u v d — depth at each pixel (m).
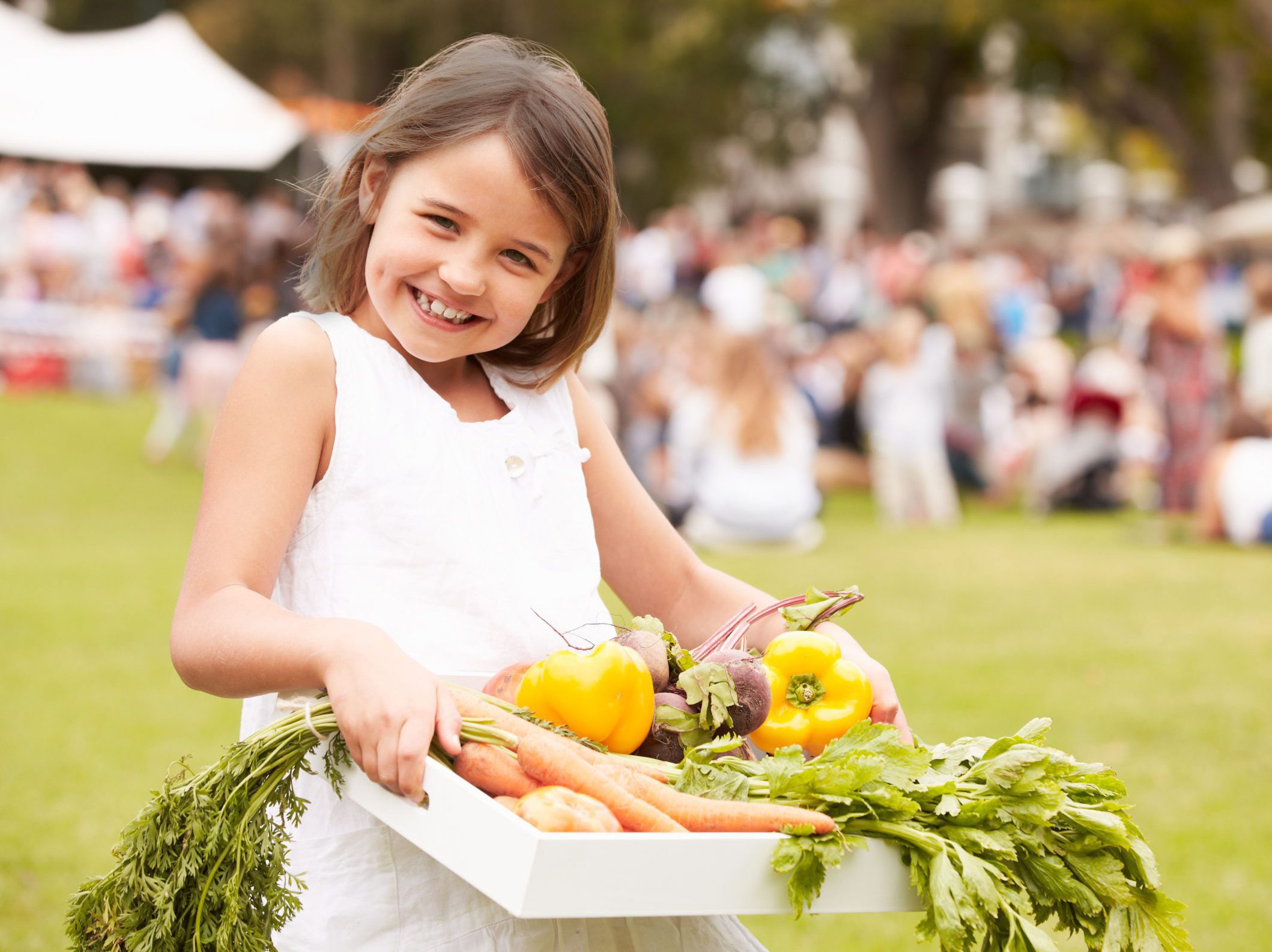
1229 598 8.34
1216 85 30.78
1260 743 5.34
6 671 5.80
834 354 14.27
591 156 1.97
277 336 1.98
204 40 31.84
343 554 1.97
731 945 2.00
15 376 17.12
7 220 17.30
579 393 2.38
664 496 10.82
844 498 13.57
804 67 35.22
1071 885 1.69
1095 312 20.73
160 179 23.41
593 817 1.59
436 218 1.94
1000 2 29.88
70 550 8.55
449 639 1.98
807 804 1.69
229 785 1.76
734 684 1.88
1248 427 10.64
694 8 32.16
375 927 1.86
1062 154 42.12
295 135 19.53
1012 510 12.86
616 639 1.96
